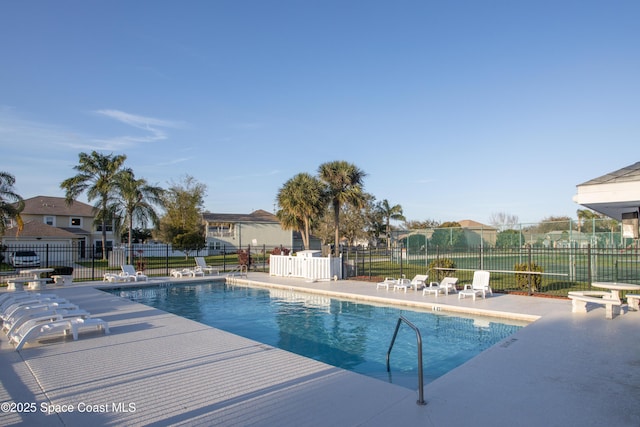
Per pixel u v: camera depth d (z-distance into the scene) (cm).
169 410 462
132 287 1786
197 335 834
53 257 3403
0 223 2817
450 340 920
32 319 804
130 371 602
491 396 493
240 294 1659
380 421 426
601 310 1046
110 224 4041
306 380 559
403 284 1523
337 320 1149
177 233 3769
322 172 2942
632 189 441
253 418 438
